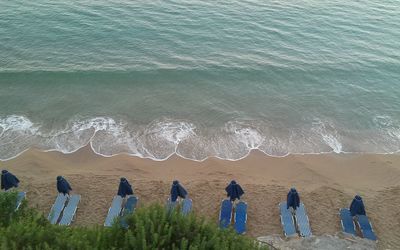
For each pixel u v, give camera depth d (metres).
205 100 29.53
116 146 24.30
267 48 38.81
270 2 50.31
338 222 18.41
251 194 20.23
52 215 14.28
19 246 10.57
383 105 30.86
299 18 46.28
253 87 31.94
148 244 10.68
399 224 18.47
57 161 22.83
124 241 11.05
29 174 21.41
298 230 17.70
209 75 32.88
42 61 32.91
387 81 34.47
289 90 32.03
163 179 21.59
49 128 25.36
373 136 27.27
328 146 25.86
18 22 38.91
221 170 22.77
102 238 11.12
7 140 24.03
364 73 35.50
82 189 20.05
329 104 30.48
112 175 21.55
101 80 30.77
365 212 18.41
